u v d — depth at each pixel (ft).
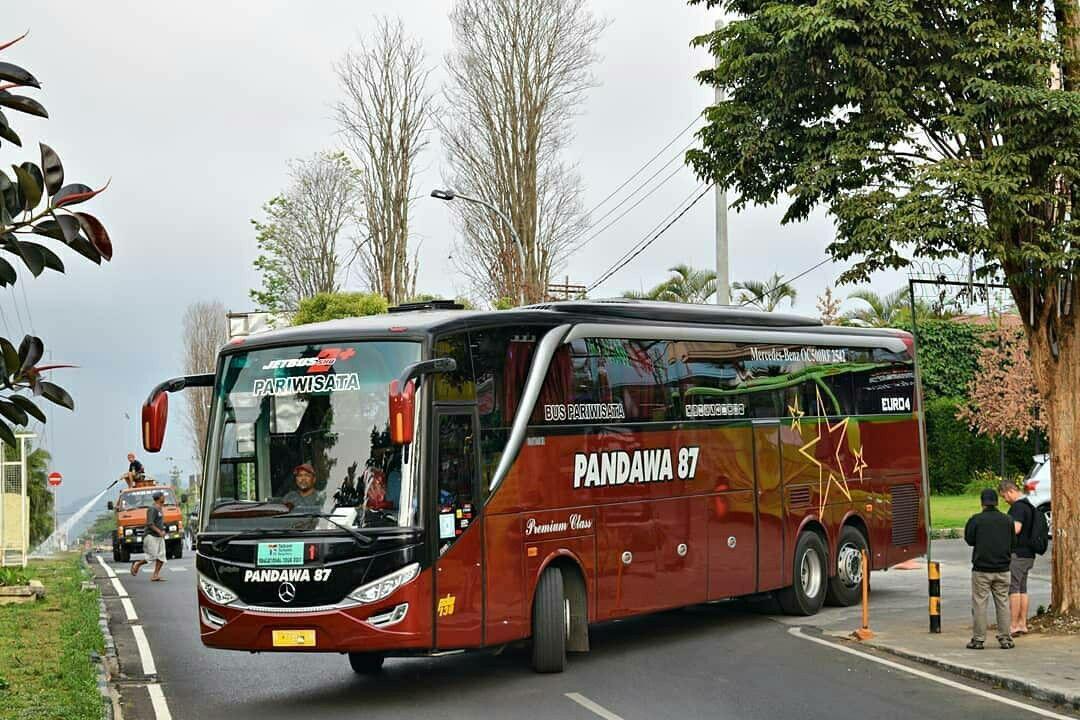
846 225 50.37
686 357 54.49
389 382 41.11
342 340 41.93
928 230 46.68
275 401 41.98
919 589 70.64
